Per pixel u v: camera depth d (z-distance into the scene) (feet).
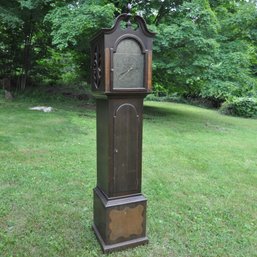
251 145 17.37
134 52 5.32
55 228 6.82
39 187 9.00
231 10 28.48
